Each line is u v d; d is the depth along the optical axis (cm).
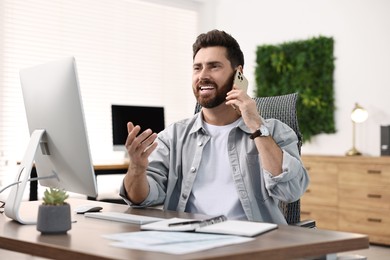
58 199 138
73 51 551
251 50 608
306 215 508
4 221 163
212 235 127
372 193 465
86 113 562
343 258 139
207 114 202
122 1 591
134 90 602
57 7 539
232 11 627
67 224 137
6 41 506
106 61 578
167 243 116
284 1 579
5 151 503
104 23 576
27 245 126
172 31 636
